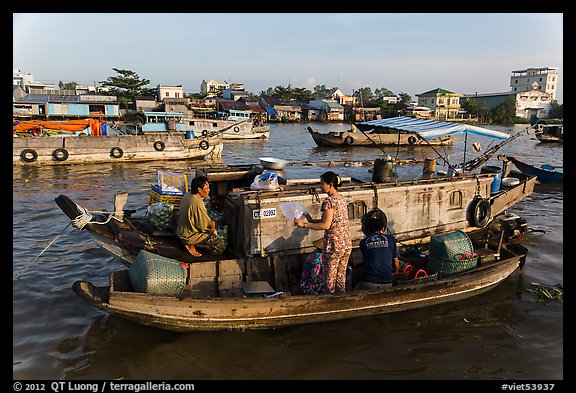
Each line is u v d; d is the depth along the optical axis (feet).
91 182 55.62
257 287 19.74
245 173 28.19
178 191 25.27
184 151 79.87
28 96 156.66
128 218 25.21
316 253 20.57
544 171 56.90
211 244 22.34
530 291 23.75
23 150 66.39
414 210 27.30
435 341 18.79
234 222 22.84
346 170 32.81
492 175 31.14
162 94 202.80
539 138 121.80
